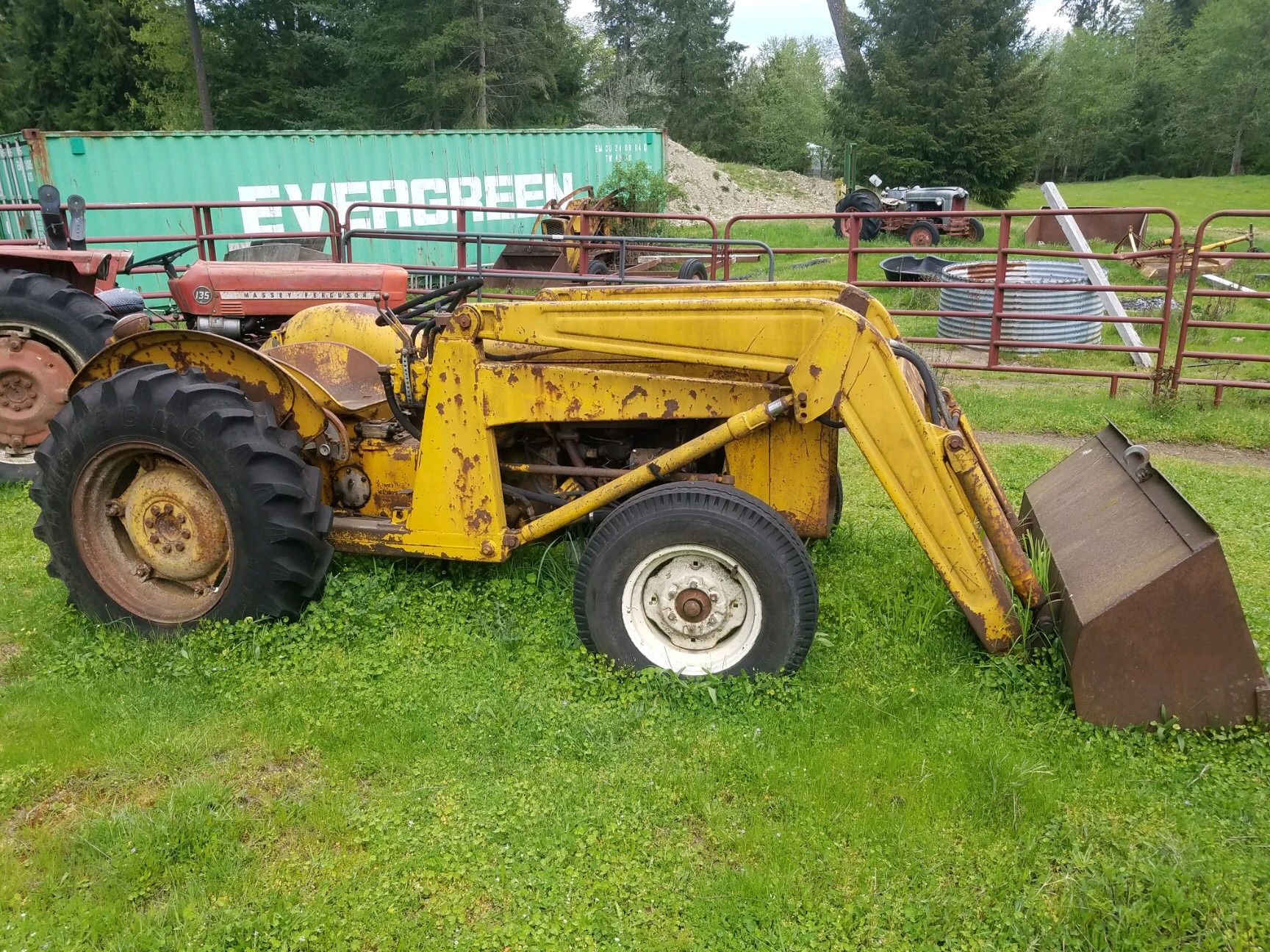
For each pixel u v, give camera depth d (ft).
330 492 13.33
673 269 48.24
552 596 12.96
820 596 13.43
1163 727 9.89
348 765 9.57
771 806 9.00
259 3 103.14
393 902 7.83
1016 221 97.35
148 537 12.12
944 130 106.63
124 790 9.27
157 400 11.53
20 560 15.03
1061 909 7.74
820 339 10.54
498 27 95.30
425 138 54.13
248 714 10.43
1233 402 27.76
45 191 20.11
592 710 10.50
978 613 11.03
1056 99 177.68
